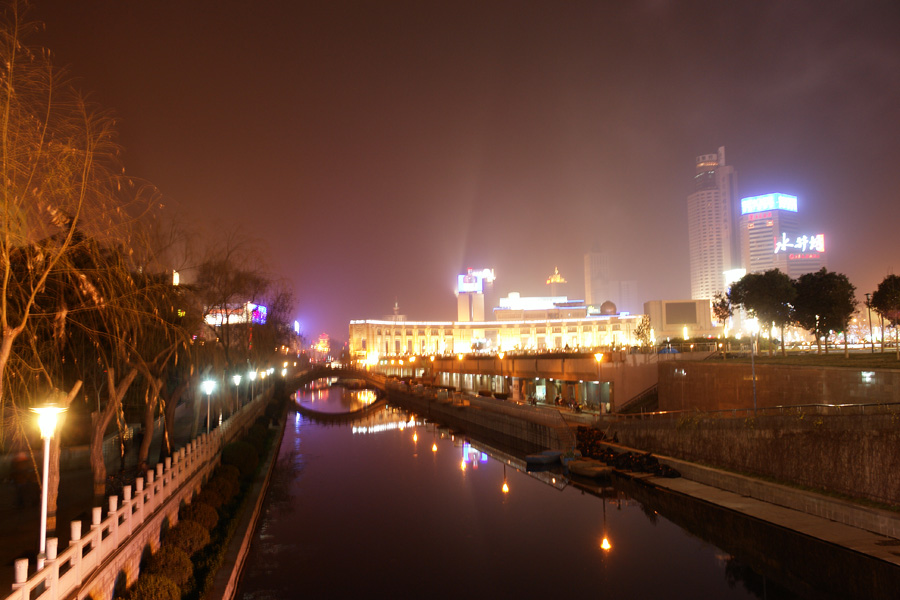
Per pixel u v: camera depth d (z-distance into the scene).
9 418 19.38
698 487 38.62
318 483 48.78
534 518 38.00
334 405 124.44
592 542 33.03
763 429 36.38
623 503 41.28
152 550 20.95
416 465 56.84
